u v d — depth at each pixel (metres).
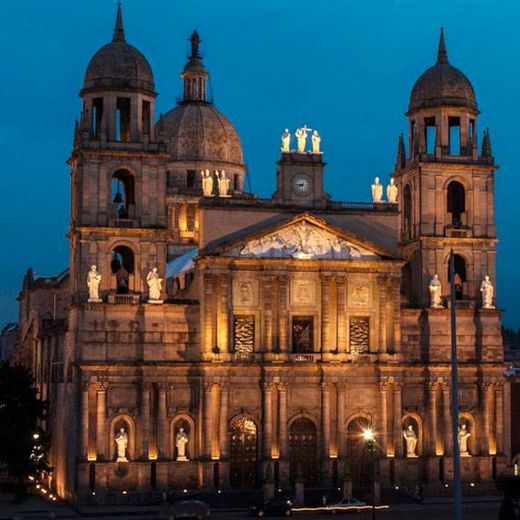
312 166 119.06
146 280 114.62
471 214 124.00
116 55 116.62
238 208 116.44
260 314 115.31
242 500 109.25
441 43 128.00
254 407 114.62
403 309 120.44
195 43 155.38
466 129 125.06
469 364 120.75
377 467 115.62
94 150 114.00
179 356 114.31
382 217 120.69
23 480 123.56
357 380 117.12
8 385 121.19
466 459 119.88
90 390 111.19
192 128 148.62
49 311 144.25
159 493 110.56
